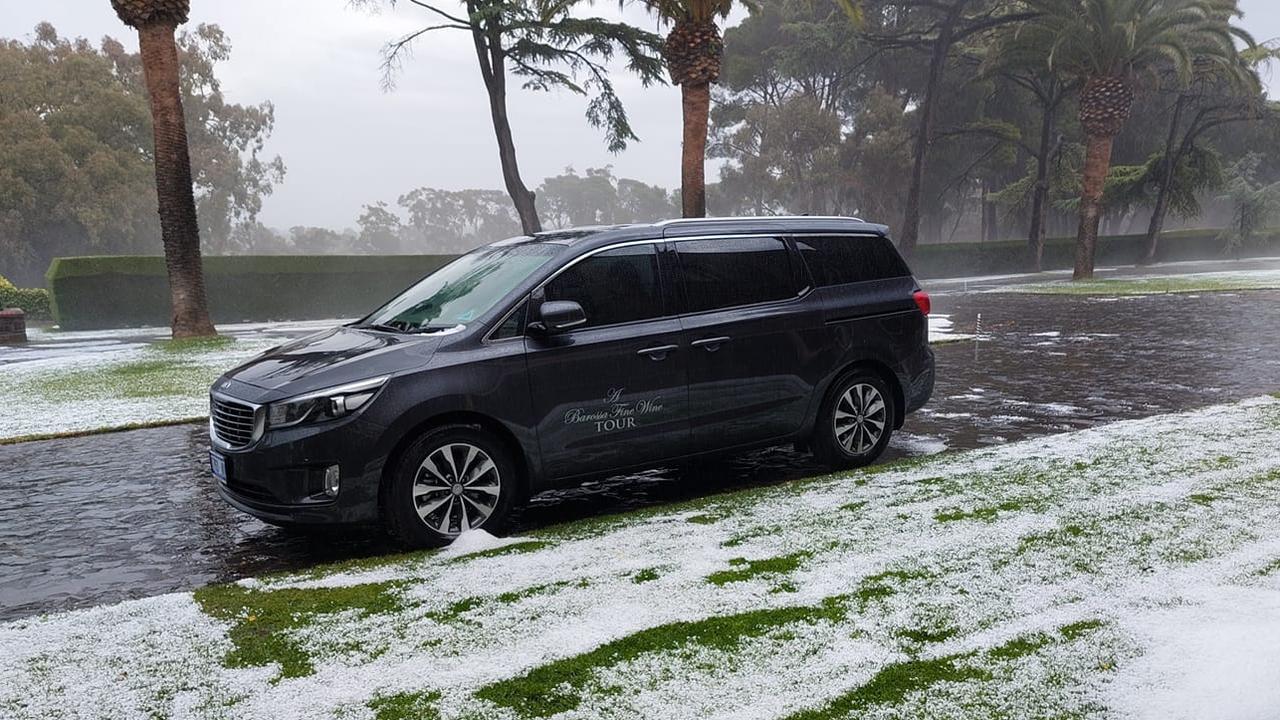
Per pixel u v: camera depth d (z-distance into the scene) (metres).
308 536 5.59
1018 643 3.43
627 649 3.47
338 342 5.54
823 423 6.50
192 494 6.79
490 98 29.56
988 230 75.56
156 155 20.03
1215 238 60.91
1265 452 6.41
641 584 4.18
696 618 3.75
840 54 50.56
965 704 2.98
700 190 23.66
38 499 6.76
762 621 3.70
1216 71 39.53
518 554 4.75
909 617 3.70
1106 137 36.25
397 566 4.66
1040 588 3.97
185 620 3.96
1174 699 2.98
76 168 58.81
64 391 12.59
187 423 9.86
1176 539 4.57
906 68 60.06
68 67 61.06
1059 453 6.65
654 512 5.56
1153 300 23.64
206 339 19.66
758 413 6.13
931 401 9.68
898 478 6.09
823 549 4.60
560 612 3.87
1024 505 5.27
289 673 3.38
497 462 5.23
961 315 20.92
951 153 60.69
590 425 5.50
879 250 6.90
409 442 5.05
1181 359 12.33
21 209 57.84
